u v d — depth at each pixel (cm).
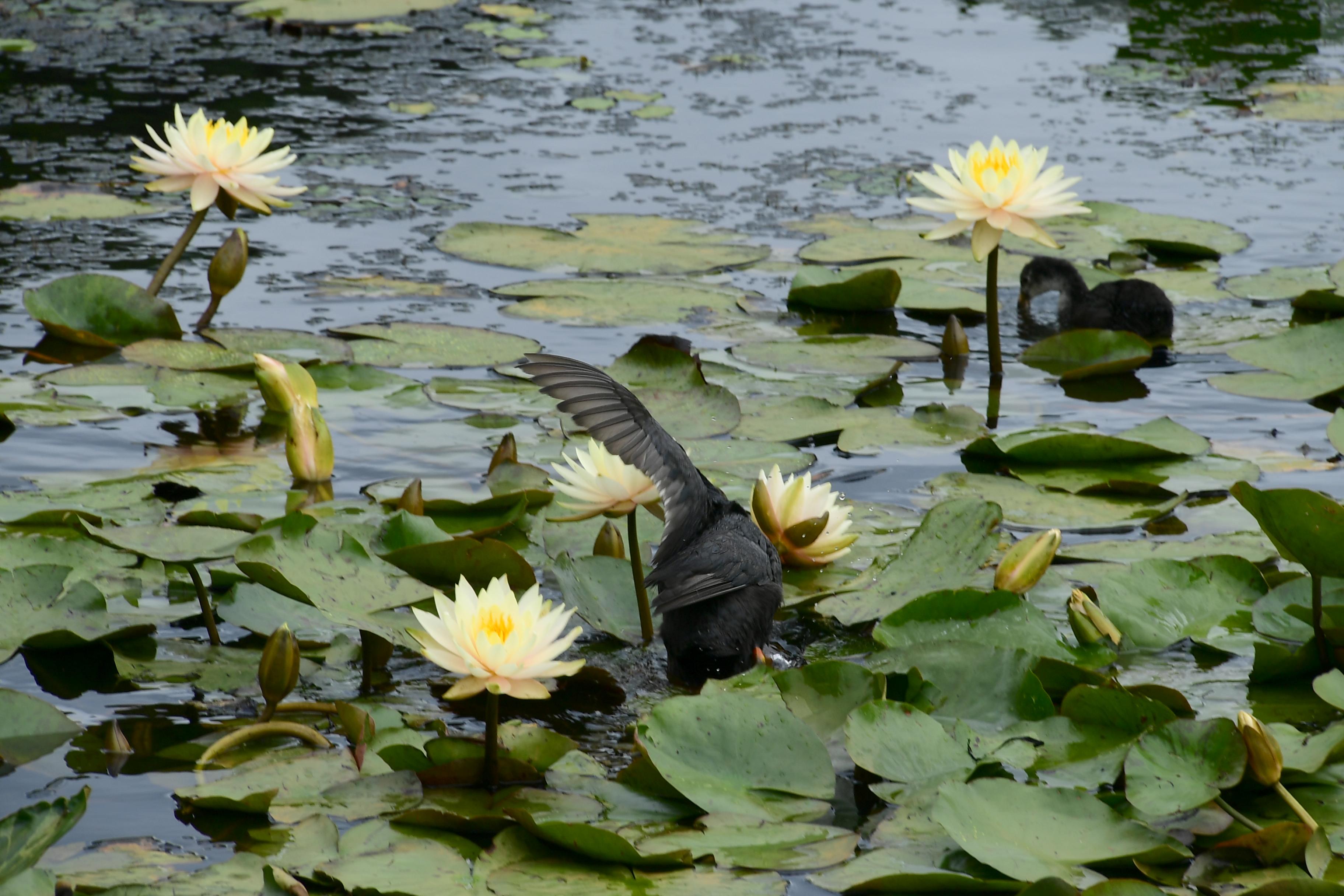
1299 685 664
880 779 590
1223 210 1477
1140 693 630
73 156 1503
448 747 578
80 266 1244
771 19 2292
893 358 1132
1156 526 838
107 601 720
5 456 891
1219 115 1809
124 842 516
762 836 526
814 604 764
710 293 1256
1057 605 741
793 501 757
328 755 584
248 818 537
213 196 1089
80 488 841
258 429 970
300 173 1517
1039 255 1377
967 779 571
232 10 2189
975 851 505
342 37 2089
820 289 1227
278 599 722
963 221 1077
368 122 1702
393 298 1211
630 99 1841
